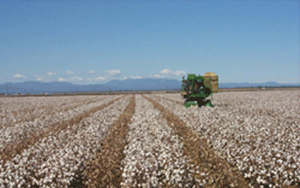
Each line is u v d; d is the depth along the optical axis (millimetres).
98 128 18641
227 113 23297
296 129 15750
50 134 17391
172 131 16703
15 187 9305
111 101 50406
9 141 15555
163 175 10062
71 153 12336
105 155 12789
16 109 36625
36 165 11164
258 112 25016
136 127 18438
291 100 41406
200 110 25734
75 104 44500
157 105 36062
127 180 9492
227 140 13789
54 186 9320
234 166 10883
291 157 10438
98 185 9703
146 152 12344
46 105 43312
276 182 9195
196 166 10688
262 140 13133
